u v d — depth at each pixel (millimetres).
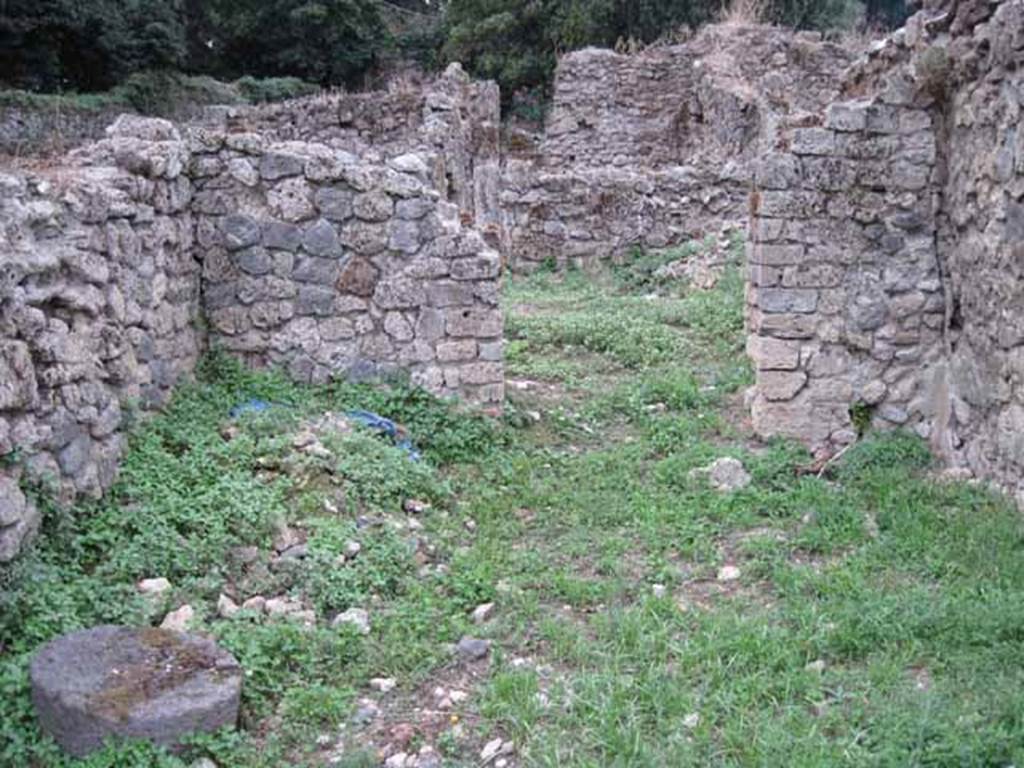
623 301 10719
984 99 5930
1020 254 5496
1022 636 4074
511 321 9523
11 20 19406
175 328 6344
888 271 6660
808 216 6645
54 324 4719
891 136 6582
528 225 13477
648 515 5570
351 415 6508
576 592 4695
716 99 15469
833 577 4746
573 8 23297
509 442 6746
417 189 6785
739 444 6762
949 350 6539
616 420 7293
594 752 3562
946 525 5309
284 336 6871
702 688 3869
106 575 4402
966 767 3281
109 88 21328
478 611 4574
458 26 25078
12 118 17469
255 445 5703
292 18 25391
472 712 3869
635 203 13469
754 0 20031
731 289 10492
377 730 3785
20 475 4270
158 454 5395
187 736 3512
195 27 25953
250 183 6742
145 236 5855
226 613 4348
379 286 6832
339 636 4270
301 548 4852
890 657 4020
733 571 4949
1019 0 5410
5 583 4004
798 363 6742
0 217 4449
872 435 6723
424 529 5426
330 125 13094
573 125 17047
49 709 3506
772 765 3379
